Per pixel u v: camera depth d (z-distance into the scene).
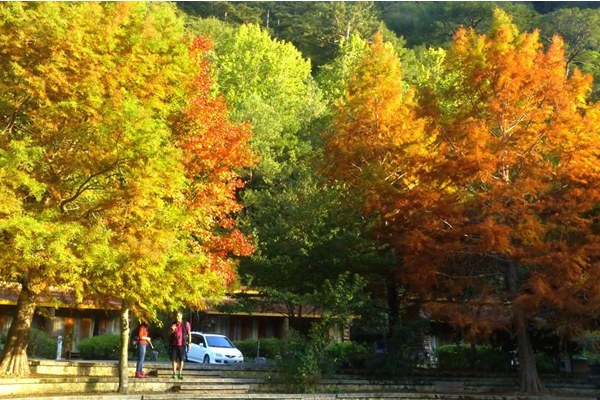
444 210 25.20
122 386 19.59
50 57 17.08
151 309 20.05
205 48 22.73
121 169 17.62
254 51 71.00
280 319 43.09
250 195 37.47
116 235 17.98
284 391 23.30
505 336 30.94
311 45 97.81
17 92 17.64
